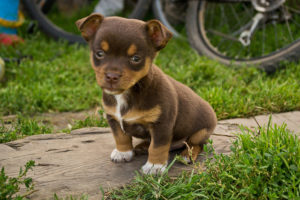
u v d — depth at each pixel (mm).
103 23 923
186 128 1021
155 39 930
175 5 2170
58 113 1327
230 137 1116
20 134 1172
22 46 1870
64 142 1105
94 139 1119
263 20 1607
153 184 959
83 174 1002
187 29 1783
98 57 916
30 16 2160
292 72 1469
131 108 956
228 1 1689
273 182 934
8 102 1319
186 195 926
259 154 944
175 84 1017
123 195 951
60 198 946
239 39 1633
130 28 908
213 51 1688
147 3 1979
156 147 978
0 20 1868
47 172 1006
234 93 1306
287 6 1753
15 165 1024
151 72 950
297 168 932
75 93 1408
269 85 1352
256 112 1244
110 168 1019
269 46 1734
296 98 1271
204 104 1045
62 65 1644
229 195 933
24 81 1501
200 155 1050
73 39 2045
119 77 900
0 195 902
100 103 1354
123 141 1024
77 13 2355
